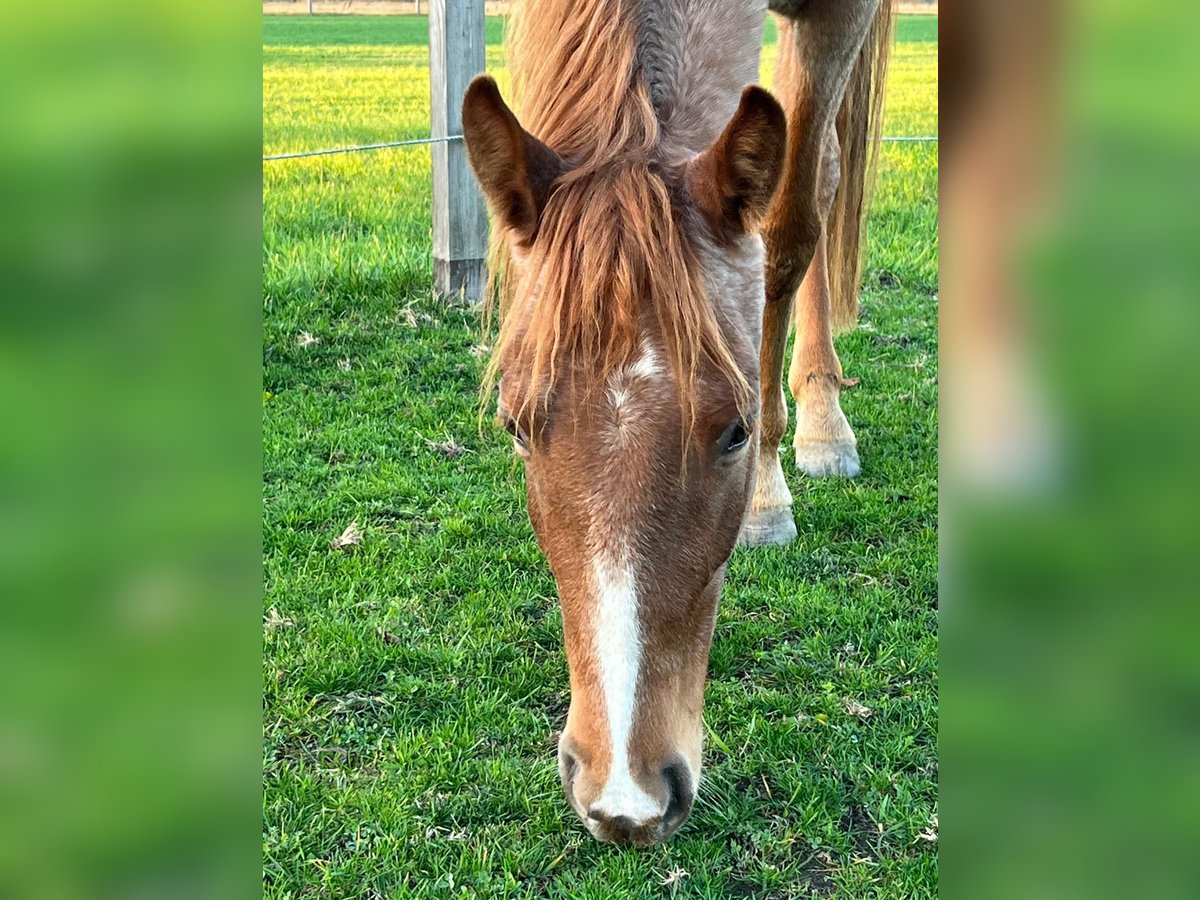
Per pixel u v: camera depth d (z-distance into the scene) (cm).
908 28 2133
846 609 325
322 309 570
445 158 564
